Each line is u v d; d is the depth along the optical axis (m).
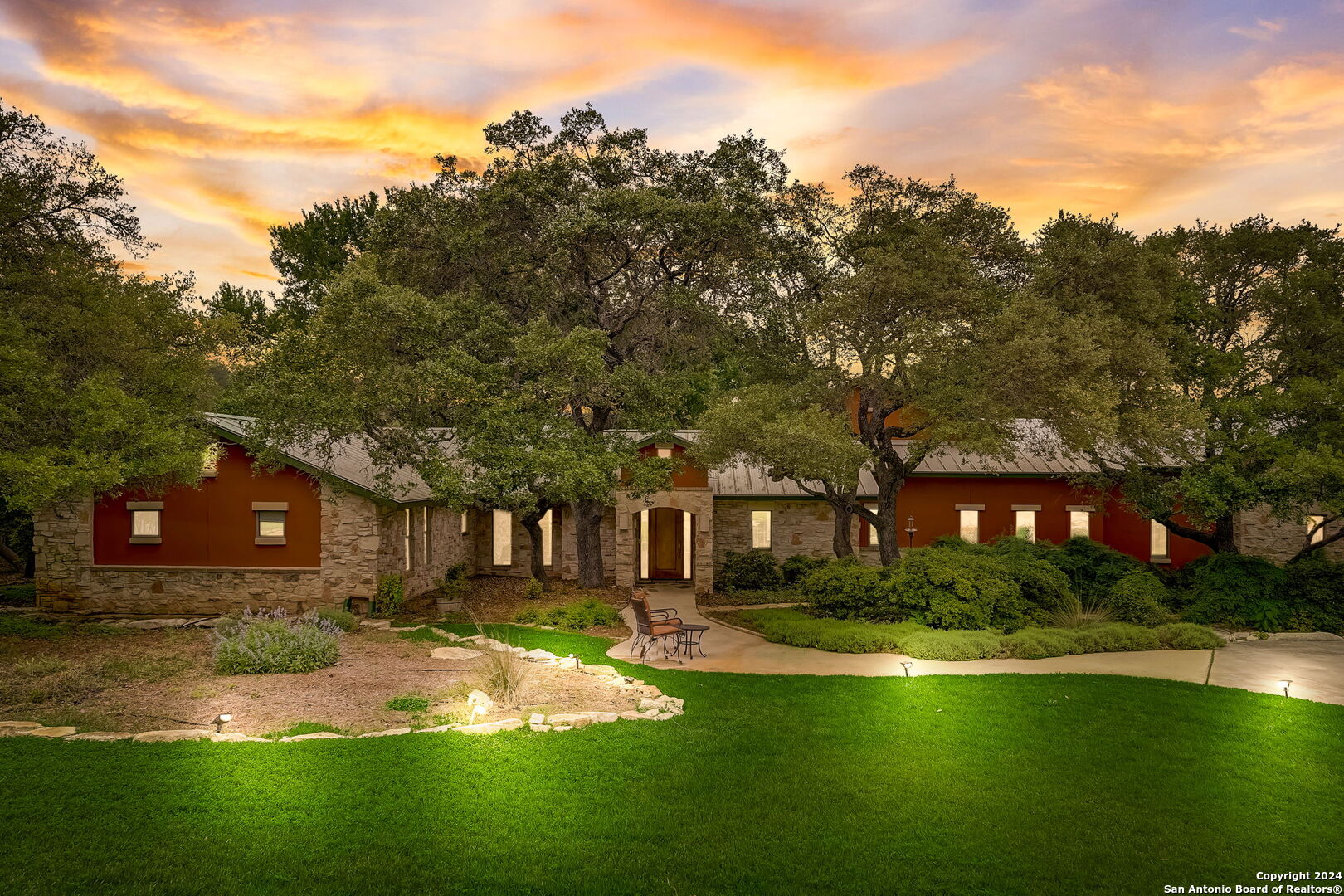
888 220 22.28
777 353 24.73
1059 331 18.55
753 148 24.11
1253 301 24.02
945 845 8.30
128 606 21.39
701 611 22.66
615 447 22.02
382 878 7.22
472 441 19.84
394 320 19.20
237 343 21.27
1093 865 7.93
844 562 21.62
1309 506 22.73
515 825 8.37
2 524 27.38
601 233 21.89
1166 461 25.19
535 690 13.38
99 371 16.72
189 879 7.04
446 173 23.69
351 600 20.92
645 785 9.55
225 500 21.34
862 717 12.55
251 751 10.00
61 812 8.19
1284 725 12.38
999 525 28.70
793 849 8.12
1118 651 18.36
